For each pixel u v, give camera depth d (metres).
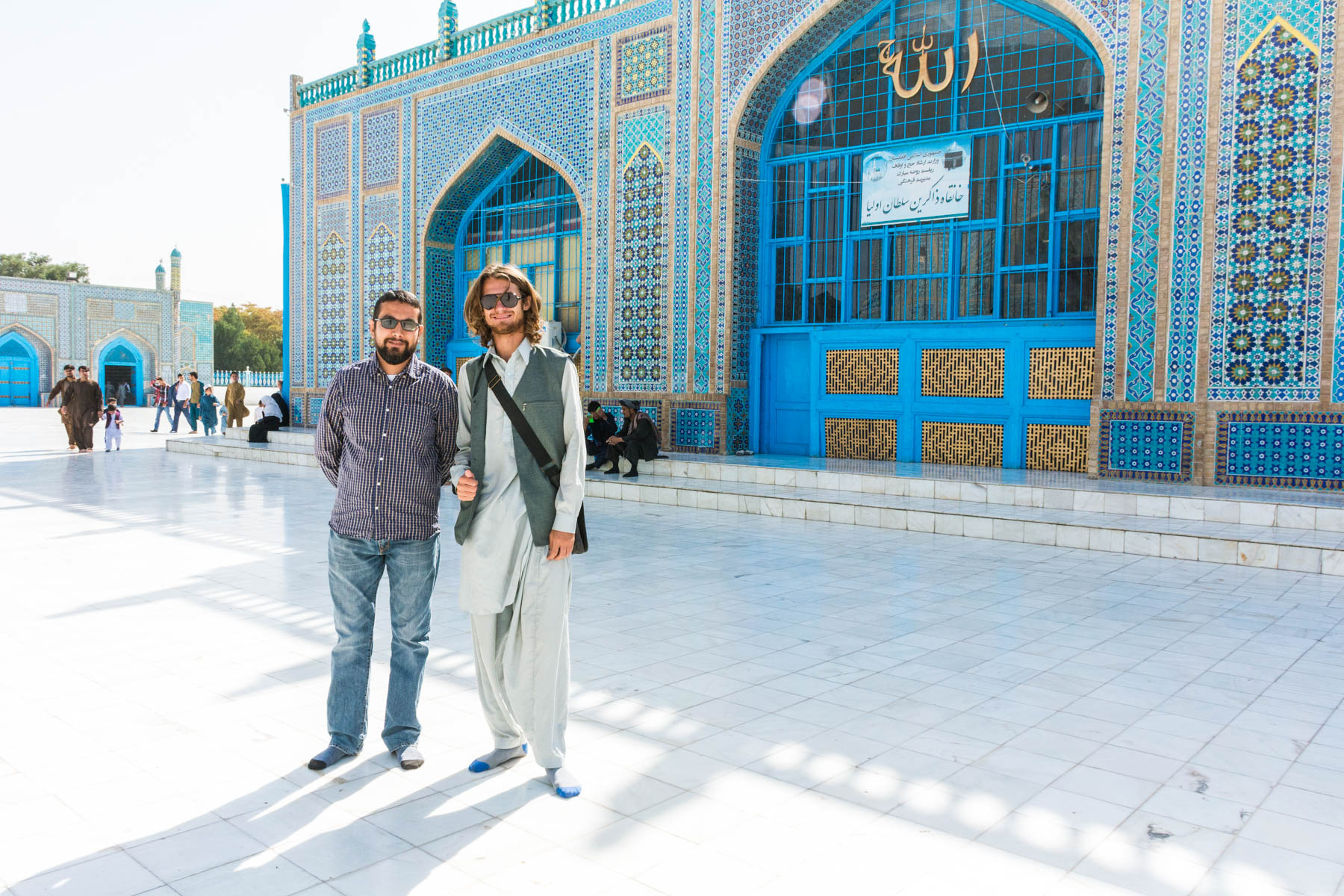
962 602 4.60
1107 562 5.65
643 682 3.32
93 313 29.94
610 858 2.07
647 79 10.68
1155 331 7.54
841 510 7.28
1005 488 7.25
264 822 2.24
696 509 8.12
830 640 3.90
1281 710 3.05
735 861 2.06
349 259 14.42
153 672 3.39
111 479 10.05
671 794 2.40
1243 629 4.09
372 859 2.06
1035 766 2.59
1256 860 2.06
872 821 2.25
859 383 9.73
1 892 1.90
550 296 12.47
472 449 2.52
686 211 10.40
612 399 11.14
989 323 8.87
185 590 4.73
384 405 2.58
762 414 10.48
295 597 4.57
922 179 9.27
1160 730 2.87
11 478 10.13
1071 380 8.44
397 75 13.66
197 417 17.83
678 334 10.56
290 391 15.52
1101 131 8.27
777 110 10.15
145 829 2.20
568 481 2.47
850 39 9.64
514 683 2.46
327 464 2.73
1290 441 7.00
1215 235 7.26
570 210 12.22
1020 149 8.72
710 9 10.09
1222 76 7.20
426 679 3.33
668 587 4.93
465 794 2.41
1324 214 6.82
